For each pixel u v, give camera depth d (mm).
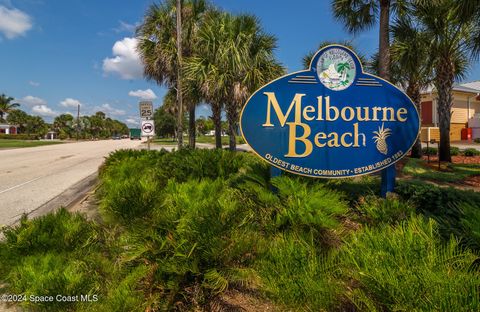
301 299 1899
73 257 2512
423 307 1605
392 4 8781
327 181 4387
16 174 11812
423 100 31359
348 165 4324
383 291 1724
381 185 4473
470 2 7246
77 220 2943
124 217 2885
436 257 1899
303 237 2643
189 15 13500
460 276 1703
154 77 15156
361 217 3506
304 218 2836
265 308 2305
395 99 4402
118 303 1988
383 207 3350
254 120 4219
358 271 1878
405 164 10328
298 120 4262
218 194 3318
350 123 4328
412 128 4449
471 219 2572
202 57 11375
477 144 26875
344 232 2990
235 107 11625
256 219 3162
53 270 2211
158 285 2264
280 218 2965
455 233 2521
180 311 2270
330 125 4297
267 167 4703
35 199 7242
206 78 10797
